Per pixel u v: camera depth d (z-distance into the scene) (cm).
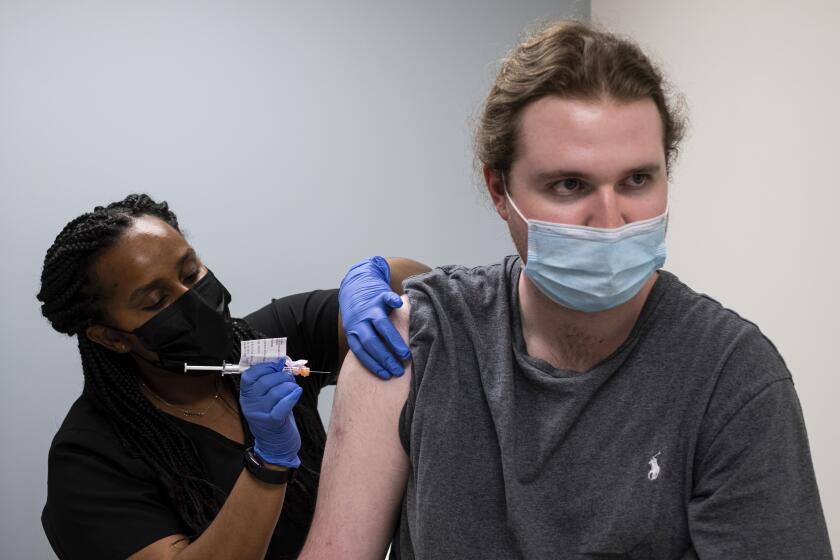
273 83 317
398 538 106
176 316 140
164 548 136
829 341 229
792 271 240
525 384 99
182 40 307
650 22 303
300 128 320
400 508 107
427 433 98
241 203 316
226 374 154
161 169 308
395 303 113
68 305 143
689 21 280
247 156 316
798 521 88
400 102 330
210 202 313
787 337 244
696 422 92
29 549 301
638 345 97
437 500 96
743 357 92
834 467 231
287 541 152
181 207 311
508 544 96
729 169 264
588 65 89
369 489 105
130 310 140
